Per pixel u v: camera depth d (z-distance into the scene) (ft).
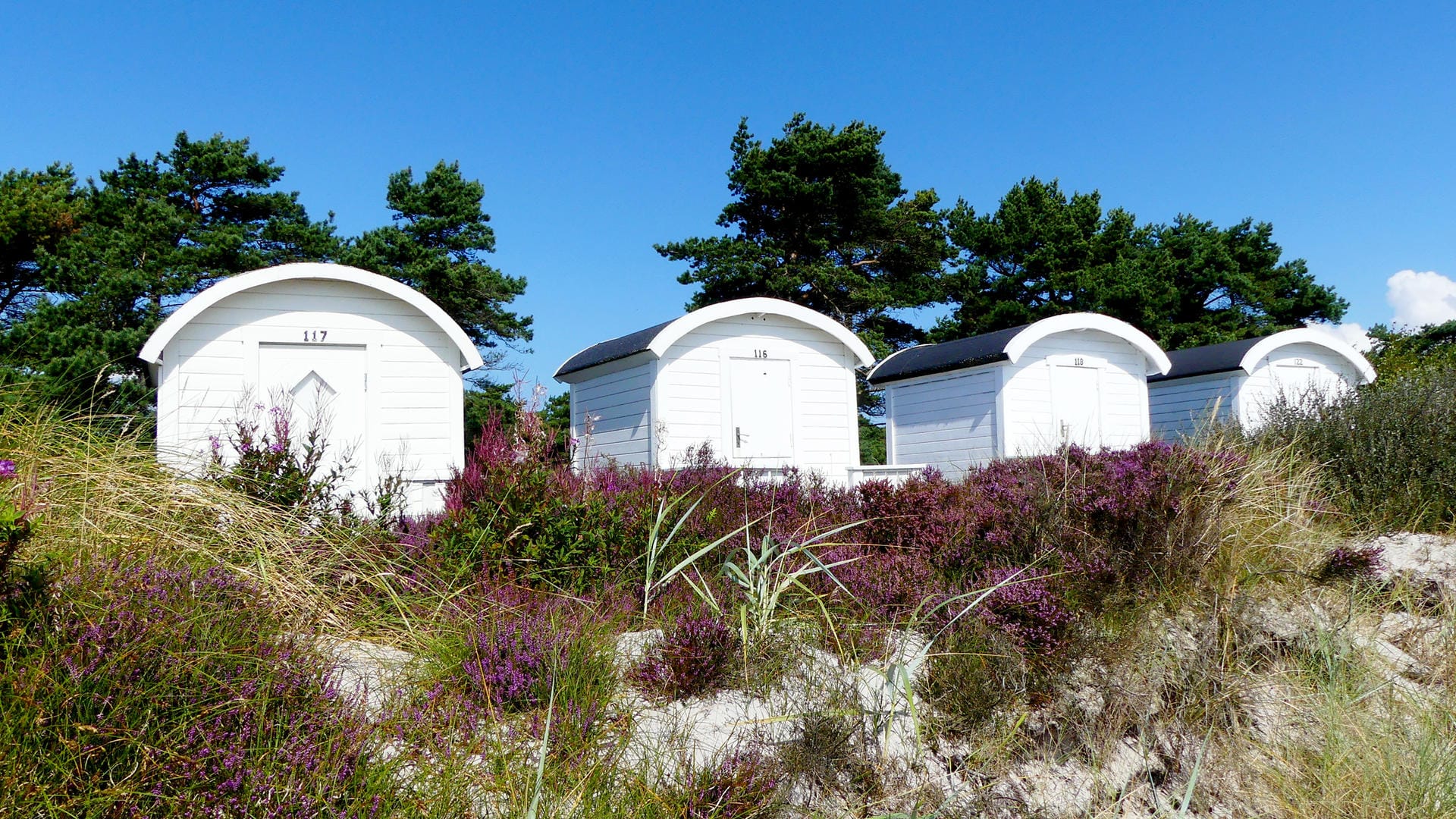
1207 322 118.42
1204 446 27.14
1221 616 19.70
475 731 13.56
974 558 22.22
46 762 9.95
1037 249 120.67
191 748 10.75
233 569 15.38
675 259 103.19
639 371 49.01
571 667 15.47
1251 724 17.54
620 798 12.69
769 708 15.81
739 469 29.22
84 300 69.46
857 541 24.29
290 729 11.56
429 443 40.86
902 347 114.32
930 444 60.23
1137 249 125.29
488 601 18.15
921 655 15.66
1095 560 20.59
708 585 20.01
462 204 92.94
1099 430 56.90
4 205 75.82
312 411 39.14
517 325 94.89
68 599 11.98
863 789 14.23
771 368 49.65
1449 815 15.20
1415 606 23.06
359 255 83.41
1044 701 16.98
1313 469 30.22
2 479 12.71
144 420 21.04
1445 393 32.89
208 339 38.17
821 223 105.29
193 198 90.94
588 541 21.95
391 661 15.75
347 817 10.79
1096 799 15.29
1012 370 55.16
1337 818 15.40
